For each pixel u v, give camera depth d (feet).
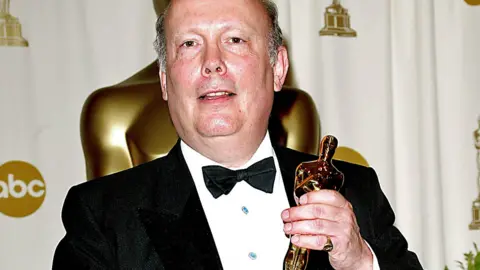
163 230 5.57
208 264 5.44
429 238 9.37
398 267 5.65
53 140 8.27
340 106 9.20
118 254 5.53
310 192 5.10
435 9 9.70
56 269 5.55
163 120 7.52
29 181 8.16
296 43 9.17
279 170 6.32
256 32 5.75
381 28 9.36
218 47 5.63
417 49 9.50
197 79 5.59
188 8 5.71
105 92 7.59
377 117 9.28
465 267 9.48
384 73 9.34
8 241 8.04
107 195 5.79
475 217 9.59
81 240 5.57
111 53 8.52
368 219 6.18
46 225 8.17
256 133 5.82
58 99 8.32
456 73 9.69
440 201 9.41
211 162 6.06
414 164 9.39
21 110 8.20
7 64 8.21
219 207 6.04
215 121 5.60
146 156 7.41
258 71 5.69
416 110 9.45
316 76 9.15
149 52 8.63
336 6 9.28
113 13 8.55
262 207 6.11
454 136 9.64
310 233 4.99
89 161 7.53
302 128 7.85
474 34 9.71
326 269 5.69
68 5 8.43
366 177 6.48
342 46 9.26
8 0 8.25
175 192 5.85
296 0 9.21
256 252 5.91
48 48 8.33
